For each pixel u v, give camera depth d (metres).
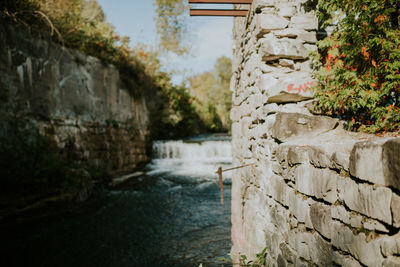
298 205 2.04
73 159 8.23
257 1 2.89
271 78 2.78
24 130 6.69
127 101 12.01
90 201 7.63
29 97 6.95
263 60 2.85
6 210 5.73
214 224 6.25
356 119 2.49
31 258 4.73
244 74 3.95
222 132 26.67
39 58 7.33
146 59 13.87
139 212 7.04
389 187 1.14
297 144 2.18
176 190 9.03
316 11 2.62
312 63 2.66
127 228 6.06
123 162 11.02
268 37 2.83
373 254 1.23
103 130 9.87
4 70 6.32
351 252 1.41
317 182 1.75
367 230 1.29
